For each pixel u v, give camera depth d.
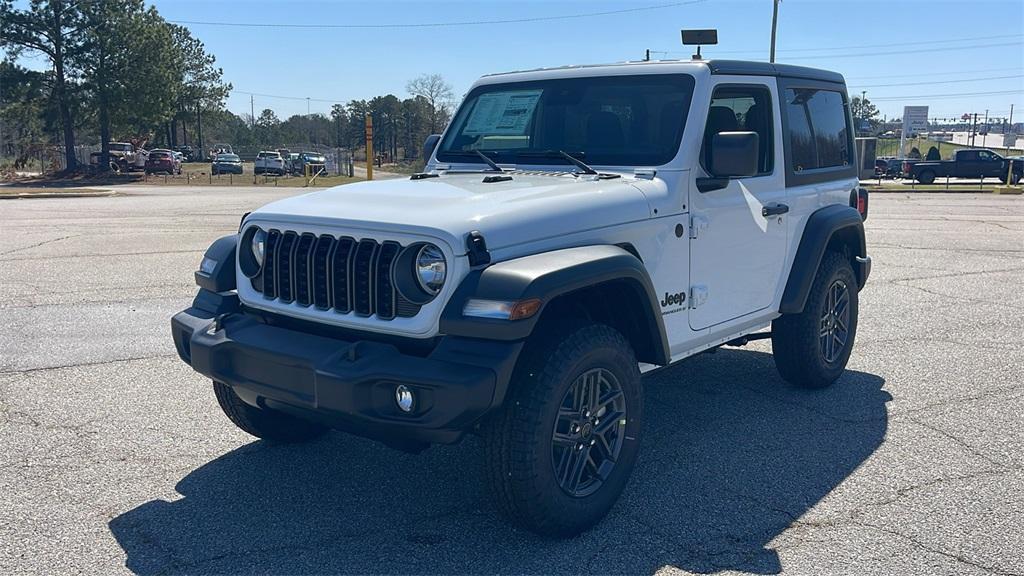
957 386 6.15
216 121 91.31
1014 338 7.63
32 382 6.08
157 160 52.94
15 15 47.41
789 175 5.33
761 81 5.11
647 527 3.92
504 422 3.50
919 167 41.88
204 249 13.34
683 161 4.44
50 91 50.09
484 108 5.38
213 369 3.92
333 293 3.71
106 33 49.59
